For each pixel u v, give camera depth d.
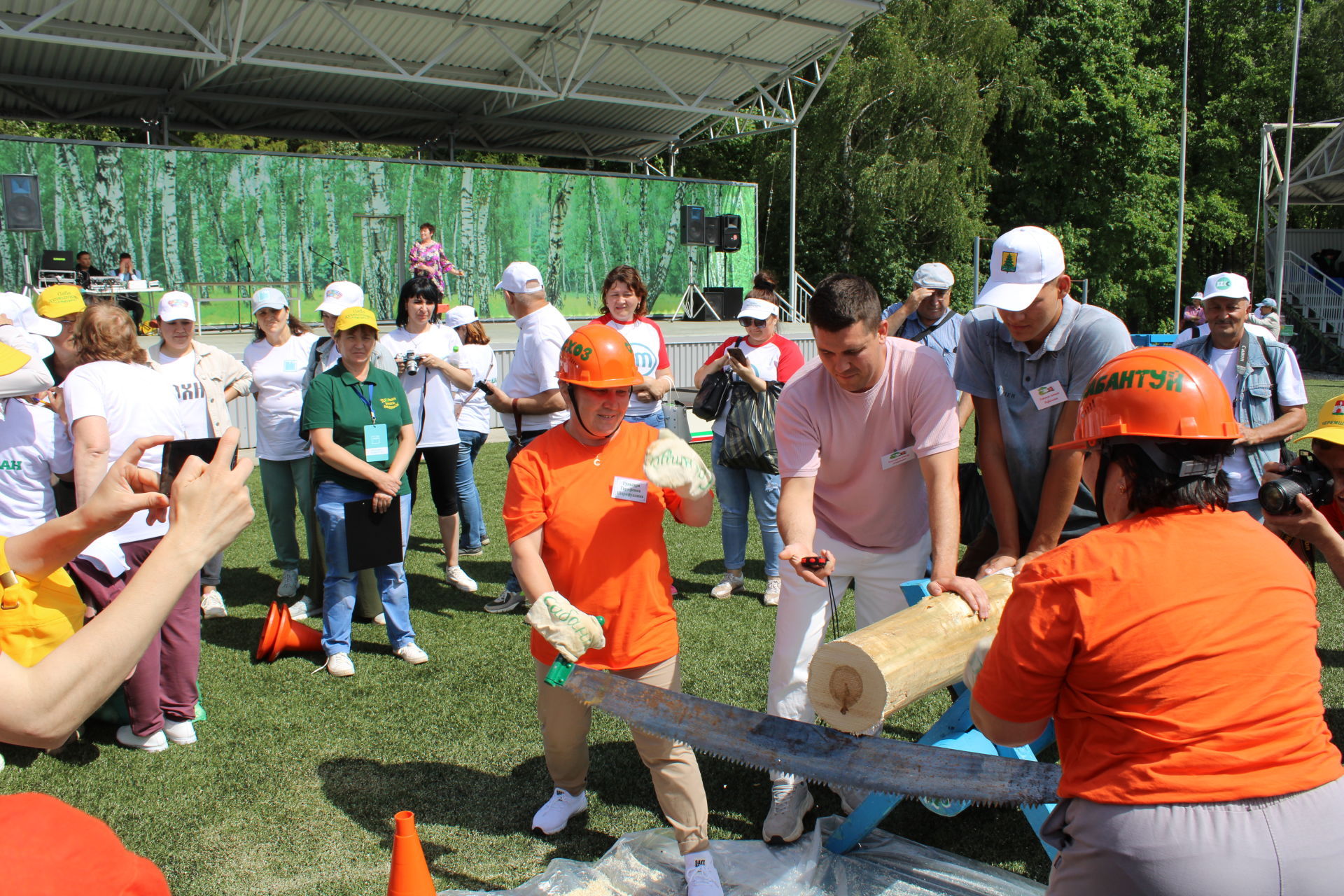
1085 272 31.06
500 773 3.59
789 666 3.14
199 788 3.46
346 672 4.50
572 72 17.56
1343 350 25.42
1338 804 1.59
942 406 2.88
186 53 14.18
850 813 3.08
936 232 29.33
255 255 17.75
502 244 20.22
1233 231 33.53
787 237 29.08
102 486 1.78
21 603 2.94
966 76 27.38
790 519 2.97
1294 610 1.67
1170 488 1.71
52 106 19.52
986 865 2.94
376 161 18.59
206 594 5.37
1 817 1.12
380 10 16.55
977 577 3.54
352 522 4.36
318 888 2.86
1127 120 30.16
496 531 7.41
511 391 5.37
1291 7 35.72
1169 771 1.60
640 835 3.09
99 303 3.79
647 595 2.80
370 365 4.68
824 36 19.31
